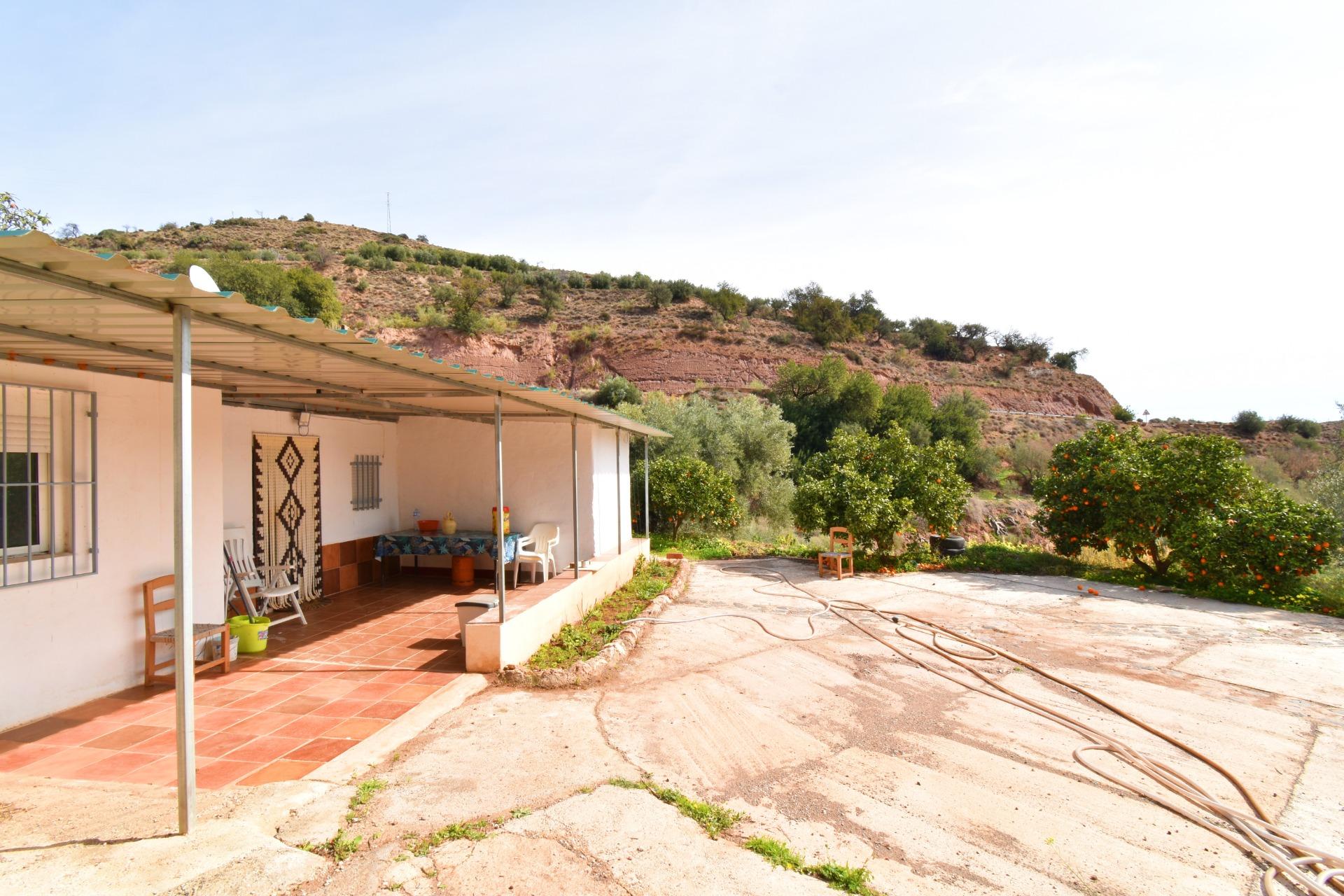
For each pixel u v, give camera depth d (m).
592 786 3.76
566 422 9.96
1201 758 4.40
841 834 3.38
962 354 52.91
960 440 32.38
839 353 43.31
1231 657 6.76
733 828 3.39
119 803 3.39
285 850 2.93
